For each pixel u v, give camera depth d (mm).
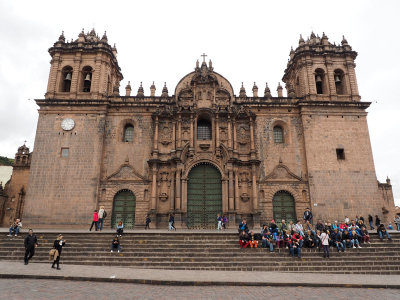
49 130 38656
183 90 41156
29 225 35062
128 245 23422
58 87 41250
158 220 36344
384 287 15547
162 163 38125
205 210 36969
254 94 42719
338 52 42844
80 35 43000
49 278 15758
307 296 13203
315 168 37625
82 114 39344
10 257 21484
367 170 37781
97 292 12875
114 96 41156
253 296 12984
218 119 39438
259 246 23703
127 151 38844
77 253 22000
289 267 20562
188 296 12695
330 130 39188
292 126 40250
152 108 40625
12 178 46406
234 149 38531
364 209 36344
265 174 38281
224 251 22781
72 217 35500
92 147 38000
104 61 42406
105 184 37438
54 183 36531
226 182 37000
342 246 22953
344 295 13586
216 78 41219
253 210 36375
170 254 22109
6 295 11594
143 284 15195
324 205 36312
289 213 37312
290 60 48062
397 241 24938
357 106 39969
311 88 41125
